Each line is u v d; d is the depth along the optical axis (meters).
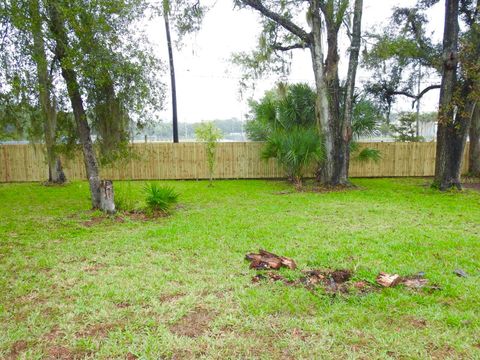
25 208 8.11
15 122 8.51
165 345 2.44
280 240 5.11
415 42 12.50
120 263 4.21
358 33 10.41
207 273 3.82
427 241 4.96
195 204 8.56
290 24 10.84
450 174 10.44
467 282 3.45
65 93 7.25
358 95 11.92
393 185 12.20
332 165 11.30
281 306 2.98
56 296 3.28
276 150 11.80
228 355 2.34
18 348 2.45
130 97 7.11
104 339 2.54
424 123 21.73
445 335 2.52
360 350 2.38
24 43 5.95
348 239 5.08
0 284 3.59
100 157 7.74
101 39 6.19
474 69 9.01
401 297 3.12
